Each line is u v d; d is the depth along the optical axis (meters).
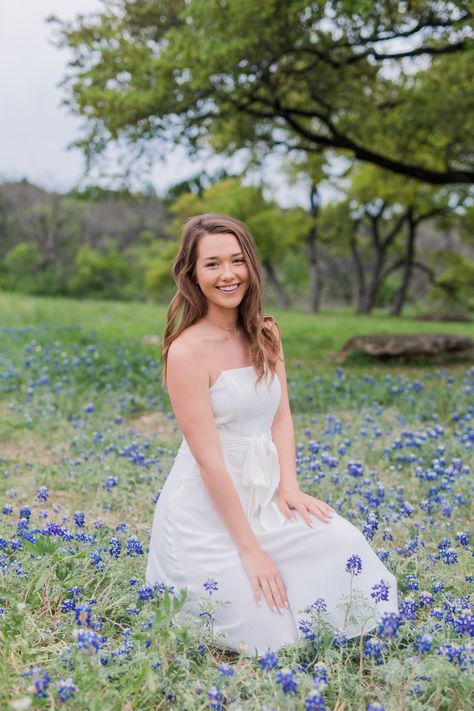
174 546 2.79
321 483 4.34
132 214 58.19
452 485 4.43
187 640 2.52
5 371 9.16
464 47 10.15
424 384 8.59
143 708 2.26
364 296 39.12
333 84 11.55
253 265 2.89
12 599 2.80
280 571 2.72
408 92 12.13
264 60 10.12
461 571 3.17
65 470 5.11
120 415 7.29
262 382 2.88
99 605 2.84
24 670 2.41
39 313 18.69
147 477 4.79
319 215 37.59
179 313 2.97
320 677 2.30
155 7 11.26
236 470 2.85
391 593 2.68
